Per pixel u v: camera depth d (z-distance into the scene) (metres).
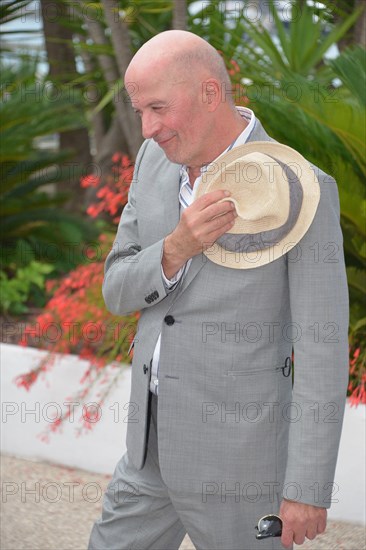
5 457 6.40
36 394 6.31
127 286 3.08
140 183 3.25
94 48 8.13
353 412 5.17
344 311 2.91
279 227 2.86
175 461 3.05
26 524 5.28
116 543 3.37
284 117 6.04
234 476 3.03
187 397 3.02
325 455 2.87
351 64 5.91
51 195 9.09
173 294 3.04
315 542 4.94
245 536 3.12
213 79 2.89
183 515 3.17
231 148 2.98
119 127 9.95
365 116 5.45
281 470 3.05
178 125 2.89
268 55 7.64
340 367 2.89
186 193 3.13
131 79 2.90
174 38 2.88
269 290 2.93
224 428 3.00
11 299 7.92
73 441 6.19
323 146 6.13
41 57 10.23
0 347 6.48
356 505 5.20
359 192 5.96
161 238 3.13
